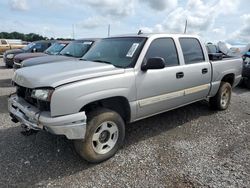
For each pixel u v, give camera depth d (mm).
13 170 3348
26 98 3588
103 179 3207
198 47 5160
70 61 4297
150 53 4133
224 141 4406
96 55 4547
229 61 5922
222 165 3574
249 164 3623
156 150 4008
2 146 3994
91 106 3555
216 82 5582
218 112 6023
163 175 3309
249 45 9734
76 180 3176
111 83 3494
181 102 4770
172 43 4582
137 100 3898
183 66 4637
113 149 3707
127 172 3369
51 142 4176
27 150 3893
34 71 3562
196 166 3539
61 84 3094
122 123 3734
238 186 3088
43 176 3240
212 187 3066
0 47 24328
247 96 7961
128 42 4348
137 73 3848
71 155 3781
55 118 3053
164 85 4262
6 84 8992
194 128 4988
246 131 4902
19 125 4848
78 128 3176
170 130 4848
